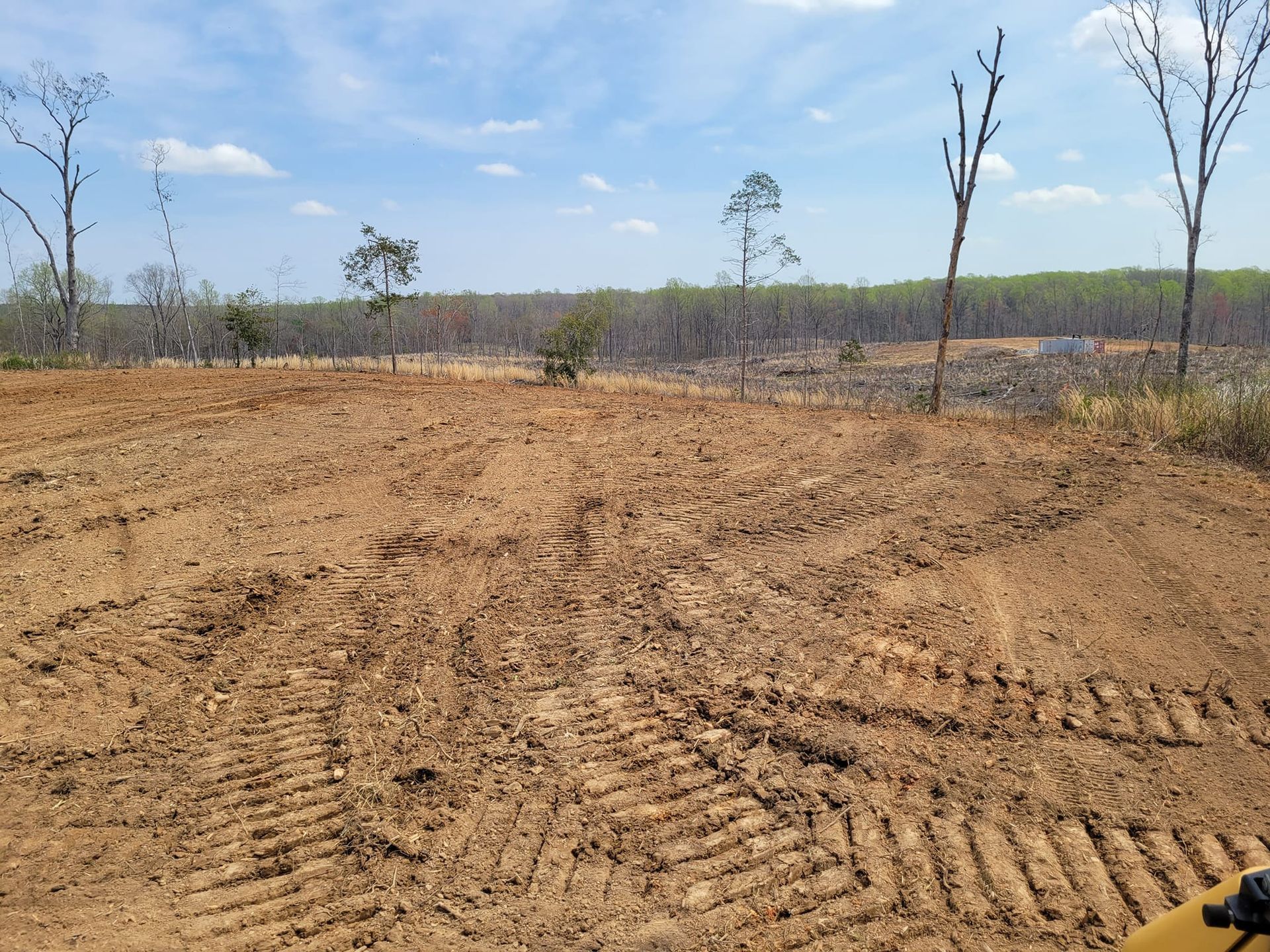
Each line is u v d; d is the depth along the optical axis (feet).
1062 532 21.98
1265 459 29.99
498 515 24.07
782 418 41.78
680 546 21.44
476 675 15.05
